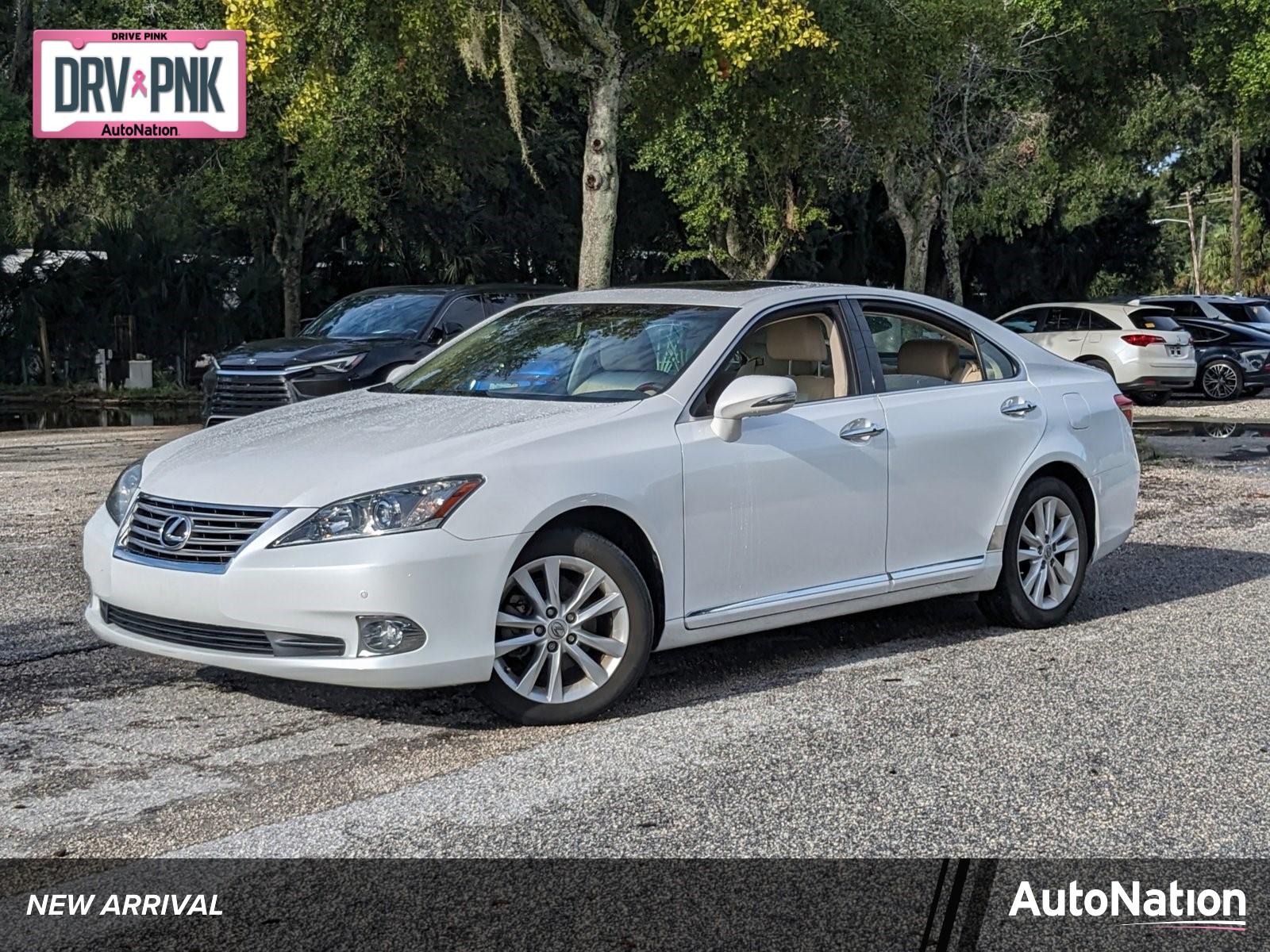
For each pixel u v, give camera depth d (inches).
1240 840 166.6
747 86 673.0
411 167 1206.9
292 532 199.9
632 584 215.0
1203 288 2743.6
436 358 269.1
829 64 653.3
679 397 230.2
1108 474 296.0
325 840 166.6
